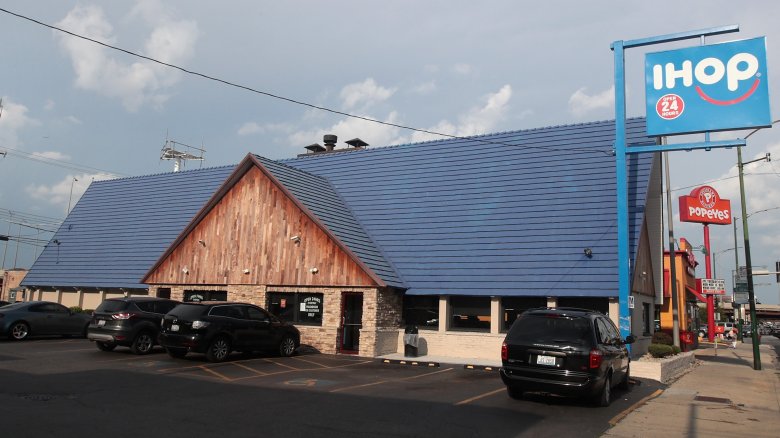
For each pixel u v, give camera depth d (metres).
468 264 21.23
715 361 25.17
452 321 20.95
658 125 17.89
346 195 26.72
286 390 12.34
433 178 25.80
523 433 9.13
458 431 9.03
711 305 43.47
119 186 36.56
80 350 19.08
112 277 29.08
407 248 22.81
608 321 13.27
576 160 23.25
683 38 18.08
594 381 11.16
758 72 16.89
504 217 22.42
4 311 21.84
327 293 20.91
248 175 23.47
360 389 12.80
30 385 11.94
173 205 32.50
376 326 19.89
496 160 25.19
